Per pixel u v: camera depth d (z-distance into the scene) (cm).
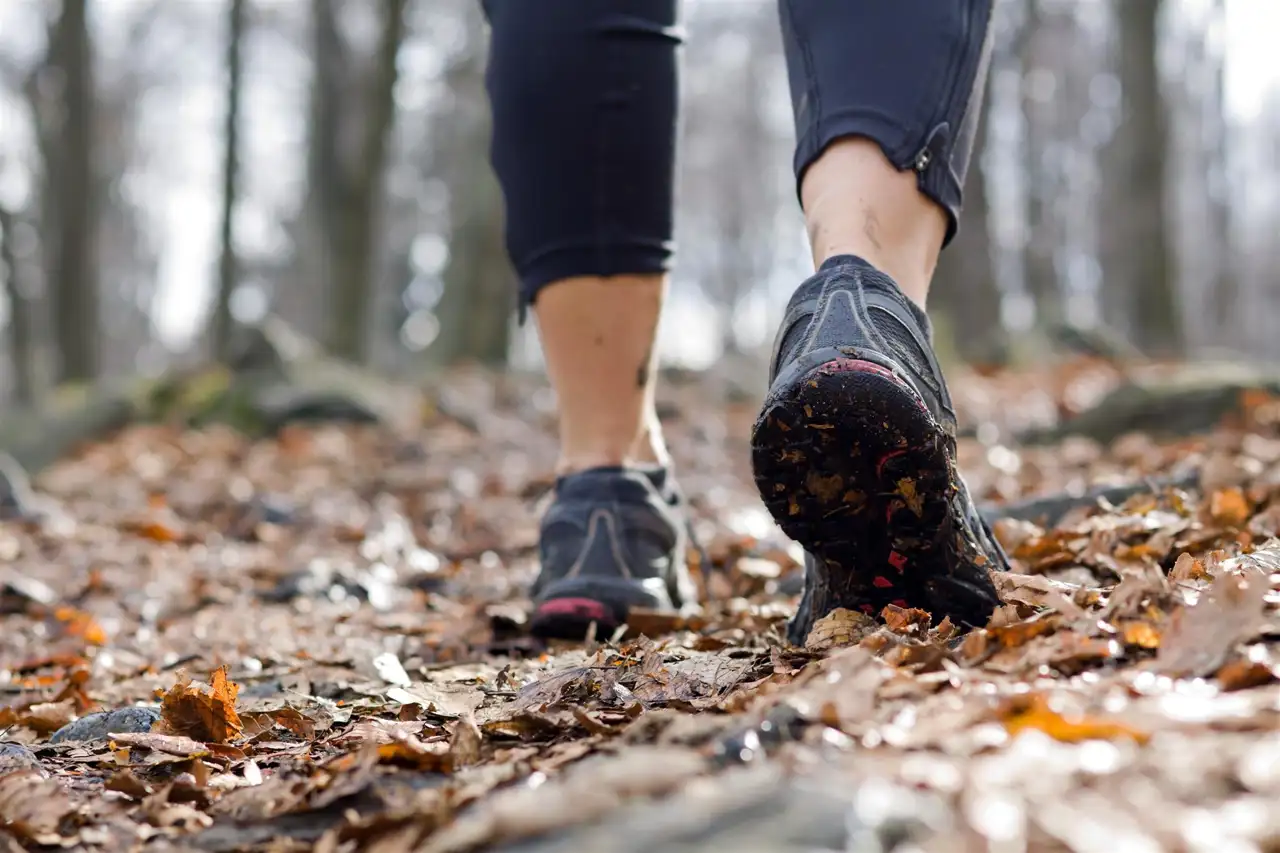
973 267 1492
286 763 140
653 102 204
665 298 215
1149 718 94
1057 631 129
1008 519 253
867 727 103
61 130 1593
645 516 216
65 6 1530
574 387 216
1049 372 974
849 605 156
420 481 588
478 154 1653
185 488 626
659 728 117
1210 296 4109
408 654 220
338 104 1952
